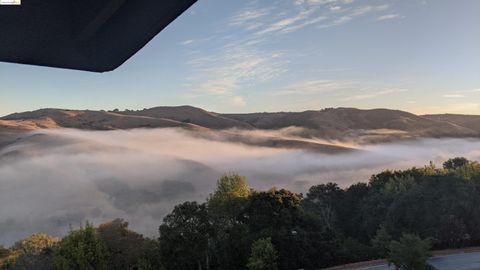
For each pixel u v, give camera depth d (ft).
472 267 257.14
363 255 294.05
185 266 238.27
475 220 329.52
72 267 226.17
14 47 6.46
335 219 410.11
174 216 238.27
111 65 7.63
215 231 256.11
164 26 7.16
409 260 215.51
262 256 237.04
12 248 330.95
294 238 267.18
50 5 6.20
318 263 273.75
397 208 347.36
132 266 251.39
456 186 337.72
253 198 286.25
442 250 321.93
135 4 6.49
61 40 6.59
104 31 6.82
